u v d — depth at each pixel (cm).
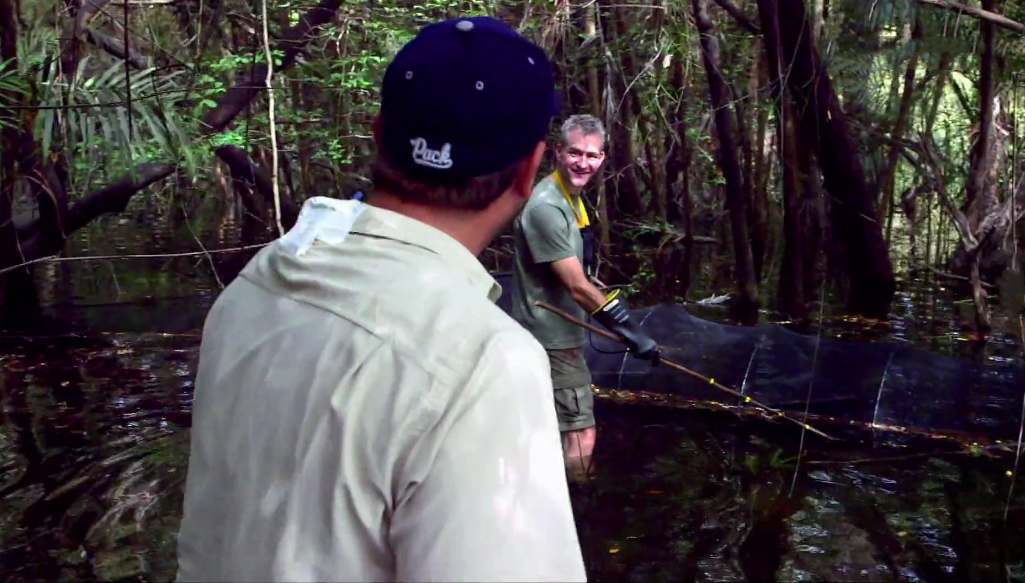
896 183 1055
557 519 82
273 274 95
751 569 270
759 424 404
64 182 730
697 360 450
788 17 609
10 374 500
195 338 580
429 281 88
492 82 89
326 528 82
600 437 388
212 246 958
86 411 432
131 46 748
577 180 330
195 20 757
